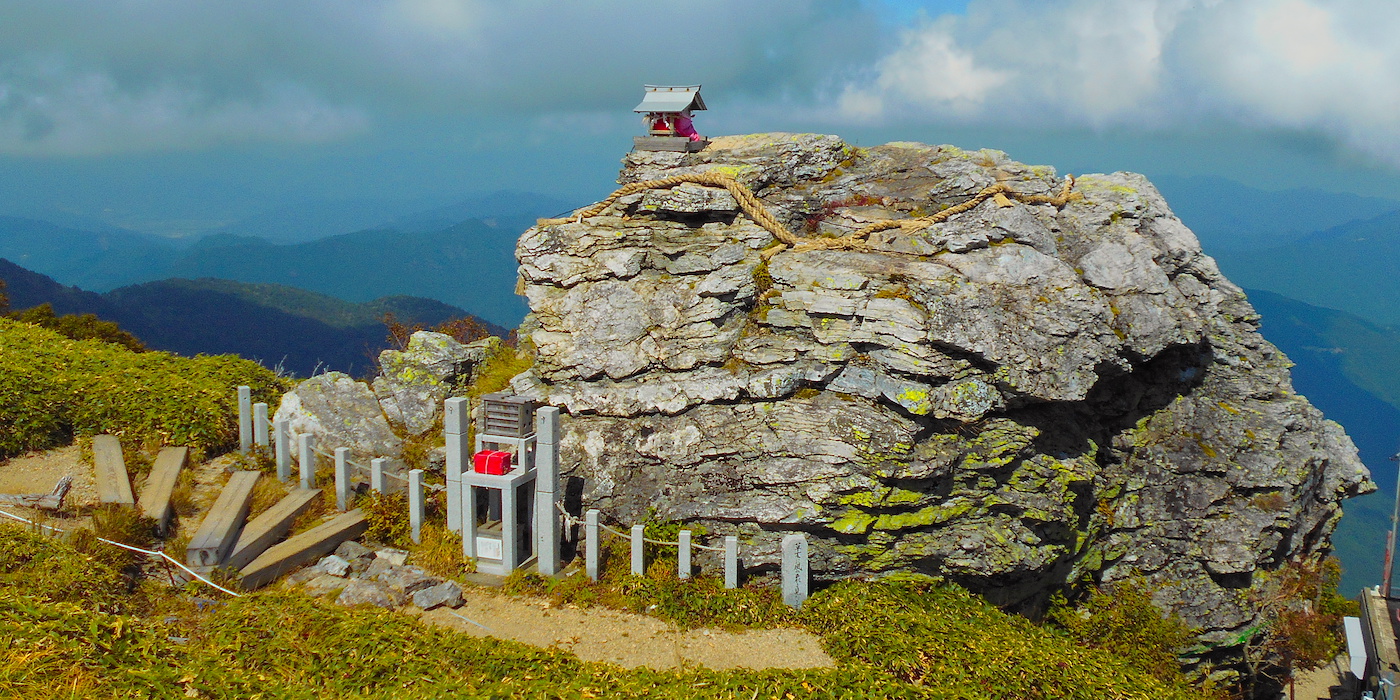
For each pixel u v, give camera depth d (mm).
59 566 11883
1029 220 18672
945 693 12008
